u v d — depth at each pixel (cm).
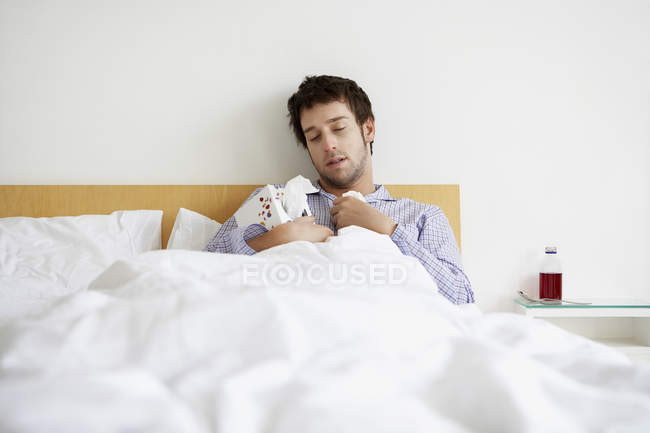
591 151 182
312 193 166
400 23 182
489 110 182
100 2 176
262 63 180
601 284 181
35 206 168
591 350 55
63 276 129
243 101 179
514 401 33
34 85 174
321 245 90
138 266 63
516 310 176
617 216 182
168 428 28
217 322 41
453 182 182
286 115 179
